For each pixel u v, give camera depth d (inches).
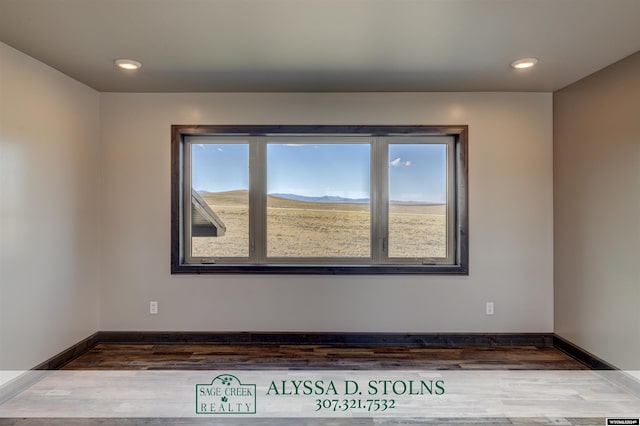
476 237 130.3
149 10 76.6
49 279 108.3
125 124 130.8
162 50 96.3
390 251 135.6
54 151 110.0
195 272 131.0
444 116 130.3
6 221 93.8
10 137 94.8
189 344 130.0
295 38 89.4
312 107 130.8
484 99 130.1
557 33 86.6
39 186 104.4
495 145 130.1
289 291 131.3
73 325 118.5
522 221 130.1
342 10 76.7
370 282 131.0
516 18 79.9
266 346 128.2
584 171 114.2
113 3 73.9
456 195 134.1
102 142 130.8
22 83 98.2
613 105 103.0
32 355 102.0
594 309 110.1
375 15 78.7
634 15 78.3
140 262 131.3
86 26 83.7
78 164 120.3
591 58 100.0
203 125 131.0
